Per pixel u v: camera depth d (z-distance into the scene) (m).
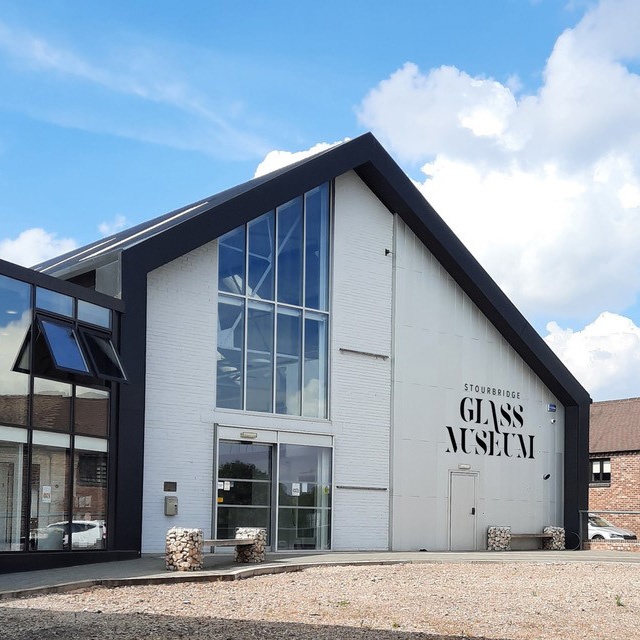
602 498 45.22
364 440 26.62
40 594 14.57
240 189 26.95
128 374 20.95
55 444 18.66
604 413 48.75
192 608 13.50
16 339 17.73
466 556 24.22
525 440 30.97
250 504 24.02
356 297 27.02
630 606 15.65
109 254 21.59
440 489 28.28
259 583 16.77
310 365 25.88
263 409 24.59
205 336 23.47
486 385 30.03
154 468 22.14
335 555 23.25
